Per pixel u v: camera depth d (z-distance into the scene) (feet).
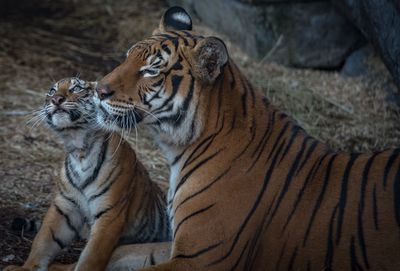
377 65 47.83
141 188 31.42
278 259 26.43
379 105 46.01
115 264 28.86
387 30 36.42
